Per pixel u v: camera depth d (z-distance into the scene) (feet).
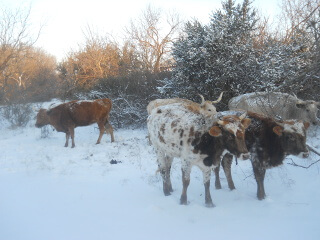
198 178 23.30
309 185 20.22
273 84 32.86
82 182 22.15
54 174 24.23
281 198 18.94
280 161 19.26
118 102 50.47
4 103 61.21
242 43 38.58
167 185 20.15
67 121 36.27
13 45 69.92
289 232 14.14
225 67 36.73
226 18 38.86
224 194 19.86
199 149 17.44
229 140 16.67
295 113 31.32
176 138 18.10
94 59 82.79
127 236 14.10
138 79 49.96
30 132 48.26
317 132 32.73
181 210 17.15
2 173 24.58
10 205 17.75
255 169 19.06
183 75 39.58
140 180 22.86
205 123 17.49
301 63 33.47
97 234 14.28
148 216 16.33
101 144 37.40
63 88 81.97
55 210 17.10
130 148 34.17
